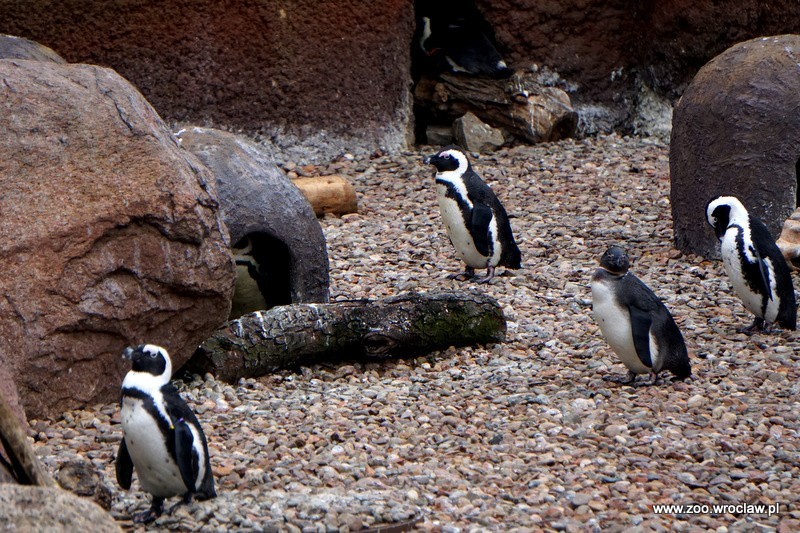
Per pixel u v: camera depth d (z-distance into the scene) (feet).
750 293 58.18
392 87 104.17
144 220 46.52
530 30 109.70
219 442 43.09
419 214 87.15
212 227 48.60
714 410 47.11
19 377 44.27
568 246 77.82
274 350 52.06
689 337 58.13
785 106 70.03
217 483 38.58
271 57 97.86
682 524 35.99
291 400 48.78
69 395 46.14
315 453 42.11
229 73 96.43
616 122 113.80
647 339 48.83
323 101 100.94
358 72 101.91
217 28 95.04
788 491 38.88
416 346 54.75
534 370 53.16
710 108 72.38
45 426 44.47
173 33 93.45
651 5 112.06
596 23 111.86
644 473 40.40
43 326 44.78
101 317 46.09
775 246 58.39
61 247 45.14
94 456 41.16
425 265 74.23
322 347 53.36
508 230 70.23
